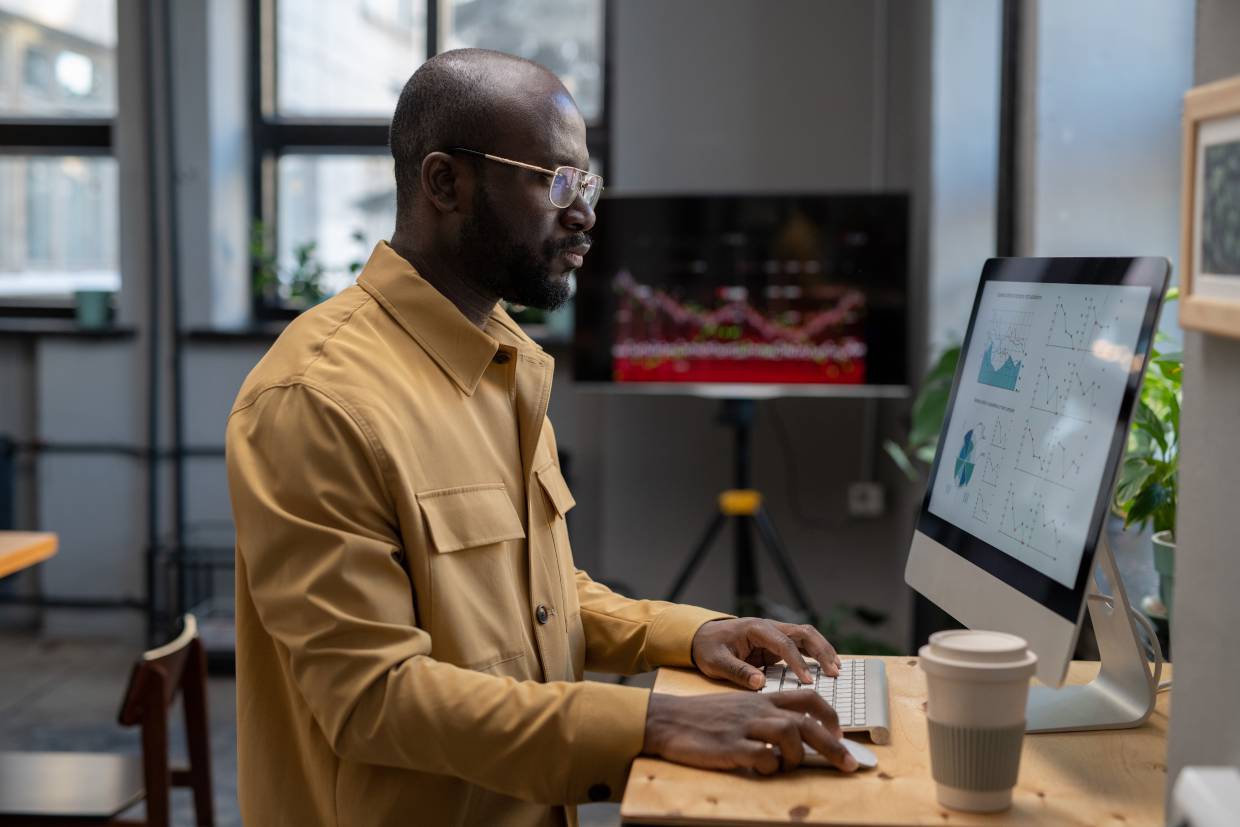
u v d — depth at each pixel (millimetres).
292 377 1304
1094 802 1140
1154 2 2764
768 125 4383
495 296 1473
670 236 4105
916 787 1166
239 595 1388
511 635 1376
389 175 4961
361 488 1262
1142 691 1354
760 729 1190
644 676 4148
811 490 4469
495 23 4828
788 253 4051
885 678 1453
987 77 3668
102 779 2395
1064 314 1319
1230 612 989
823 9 4352
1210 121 1008
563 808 1493
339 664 1222
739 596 4062
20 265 4992
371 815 1300
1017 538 1308
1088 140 2795
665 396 4516
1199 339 1053
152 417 4746
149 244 4742
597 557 4730
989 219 3689
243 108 4898
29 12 4914
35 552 2762
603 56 4758
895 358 4008
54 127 4930
